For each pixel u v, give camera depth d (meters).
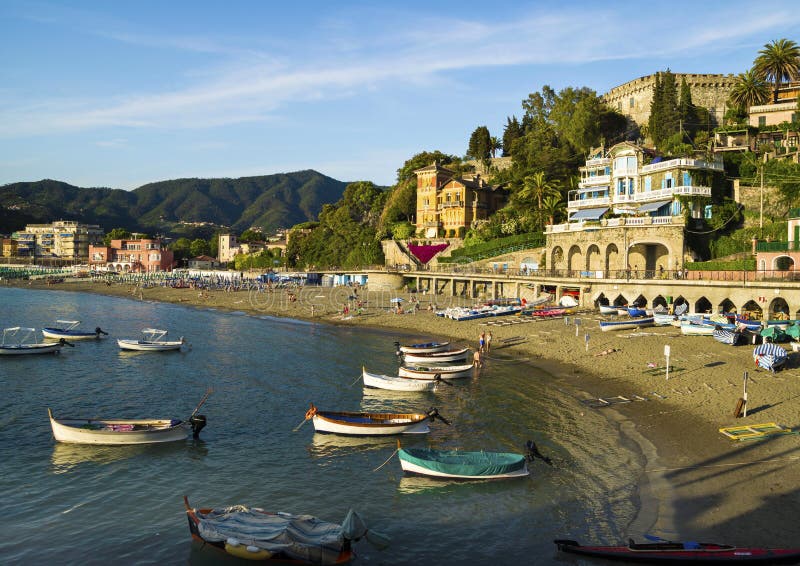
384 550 23.88
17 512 27.36
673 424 36.28
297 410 43.38
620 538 23.73
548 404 42.94
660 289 73.69
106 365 59.25
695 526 24.14
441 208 140.88
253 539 22.75
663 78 119.06
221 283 163.88
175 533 25.56
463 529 25.41
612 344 59.72
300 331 82.38
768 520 24.25
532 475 30.44
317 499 28.61
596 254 89.69
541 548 23.62
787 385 41.62
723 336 55.53
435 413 38.22
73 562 23.22
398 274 124.25
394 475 31.39
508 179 138.75
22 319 98.25
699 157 84.75
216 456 34.31
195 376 54.25
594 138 119.25
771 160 84.94
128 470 32.25
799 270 63.88
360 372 55.75
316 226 191.25
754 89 97.94
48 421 40.56
